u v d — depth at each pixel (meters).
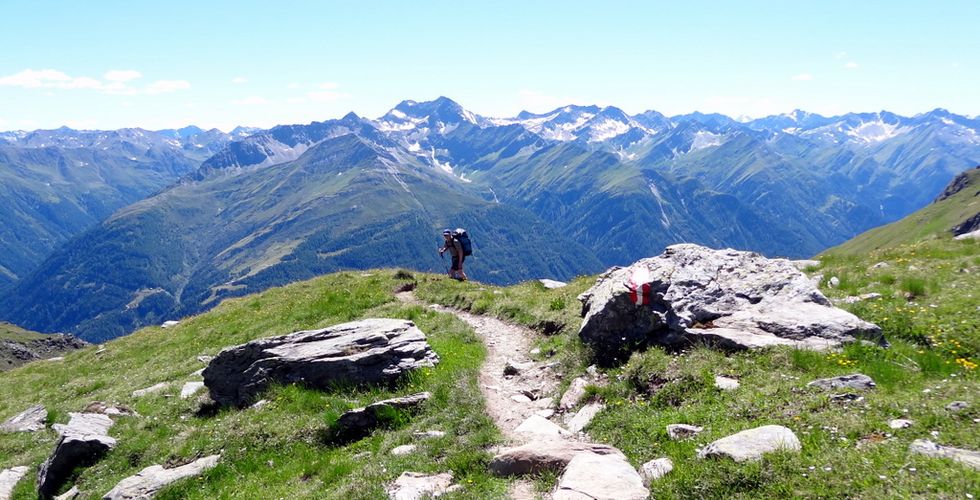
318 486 15.49
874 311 19.77
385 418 18.81
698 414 14.38
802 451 10.94
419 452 15.66
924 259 27.31
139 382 31.22
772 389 14.52
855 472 9.78
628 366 18.08
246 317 41.00
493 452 14.67
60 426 26.03
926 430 11.20
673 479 11.15
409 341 23.41
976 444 10.35
